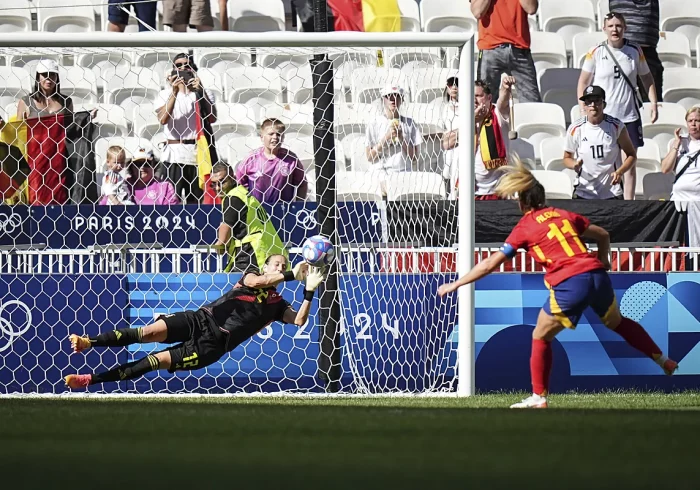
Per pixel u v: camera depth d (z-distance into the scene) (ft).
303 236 112.78
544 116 160.15
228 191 111.14
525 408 73.31
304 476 33.58
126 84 162.09
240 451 41.09
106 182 127.13
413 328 107.65
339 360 105.50
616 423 55.52
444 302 108.37
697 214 125.70
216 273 105.60
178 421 56.39
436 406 77.20
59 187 124.77
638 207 125.70
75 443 44.57
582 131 141.69
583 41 175.94
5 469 35.47
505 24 157.17
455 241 118.32
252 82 163.43
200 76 157.69
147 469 35.47
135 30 168.55
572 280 75.97
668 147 167.63
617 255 119.96
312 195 139.13
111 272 110.52
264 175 124.67
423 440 45.62
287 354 106.01
